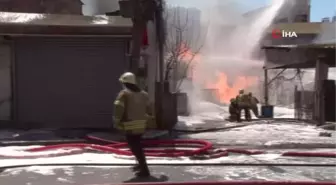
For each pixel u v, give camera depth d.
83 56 12.97
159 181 6.56
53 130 12.37
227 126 14.48
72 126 12.97
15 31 12.20
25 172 7.25
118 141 10.44
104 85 13.02
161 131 12.15
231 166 7.76
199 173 7.15
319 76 16.19
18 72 12.89
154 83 14.70
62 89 12.98
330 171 7.36
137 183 6.11
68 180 6.67
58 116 12.98
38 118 12.94
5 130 12.38
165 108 12.84
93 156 8.58
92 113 13.02
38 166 7.71
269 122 16.64
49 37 12.79
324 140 11.00
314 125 15.45
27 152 8.89
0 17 12.90
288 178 6.80
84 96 13.00
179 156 8.52
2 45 12.90
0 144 9.98
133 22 11.52
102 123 12.99
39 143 10.16
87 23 12.62
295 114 19.91
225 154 8.75
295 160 8.30
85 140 10.54
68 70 12.98
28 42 12.85
